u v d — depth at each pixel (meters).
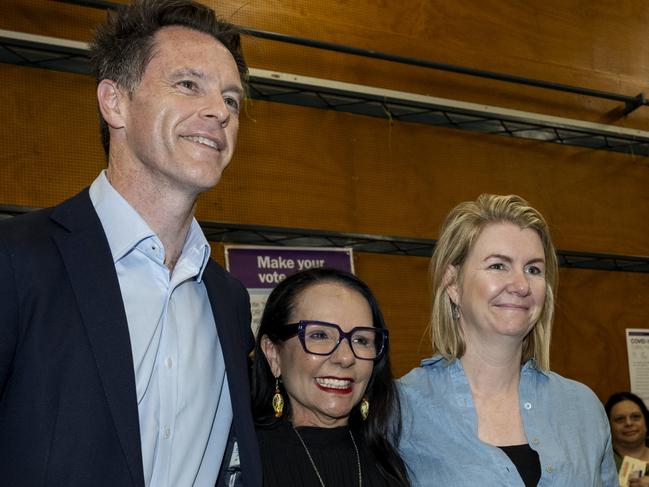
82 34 4.45
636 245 6.44
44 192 4.27
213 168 1.63
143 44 1.67
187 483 1.63
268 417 2.21
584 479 2.20
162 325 1.65
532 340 2.44
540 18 6.39
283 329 2.19
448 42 5.88
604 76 6.59
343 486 2.09
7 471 1.36
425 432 2.29
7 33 4.20
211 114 1.62
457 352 2.37
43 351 1.40
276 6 5.21
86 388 1.43
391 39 5.62
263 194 5.00
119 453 1.44
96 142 4.46
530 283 2.28
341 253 5.10
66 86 4.42
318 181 5.20
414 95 5.55
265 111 5.12
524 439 2.27
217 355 1.83
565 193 6.21
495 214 2.36
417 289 5.45
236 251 4.71
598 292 6.26
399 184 5.49
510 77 5.86
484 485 2.15
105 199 1.64
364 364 2.17
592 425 2.34
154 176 1.62
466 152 5.82
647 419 5.03
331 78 5.30
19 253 1.44
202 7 1.77
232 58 1.75
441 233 2.48
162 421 1.60
